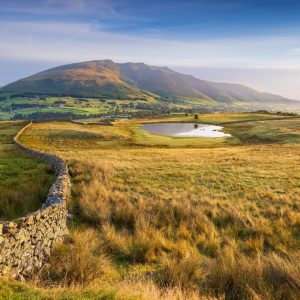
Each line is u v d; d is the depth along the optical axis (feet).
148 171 90.53
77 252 33.22
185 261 33.65
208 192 68.59
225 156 139.44
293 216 50.96
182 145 248.11
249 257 37.63
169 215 51.29
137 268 34.86
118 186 70.28
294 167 99.91
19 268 28.22
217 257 37.22
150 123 528.22
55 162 89.10
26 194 58.70
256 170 94.99
